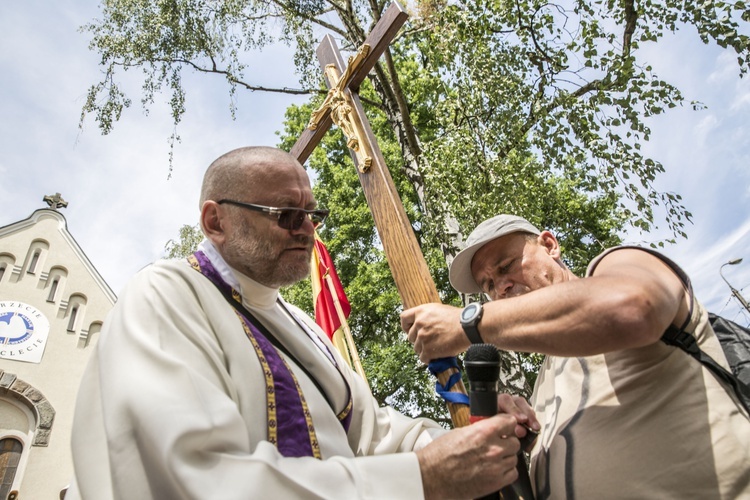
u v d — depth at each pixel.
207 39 9.43
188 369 1.08
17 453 11.88
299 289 10.19
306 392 1.44
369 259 11.52
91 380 1.17
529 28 6.59
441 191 5.97
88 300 14.68
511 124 6.21
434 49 6.99
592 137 5.95
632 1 6.23
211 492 0.90
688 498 1.13
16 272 14.20
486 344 1.22
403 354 9.80
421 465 1.08
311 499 0.95
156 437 0.96
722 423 1.16
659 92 5.72
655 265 1.27
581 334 1.10
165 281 1.35
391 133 11.82
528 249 1.72
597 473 1.25
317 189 12.38
